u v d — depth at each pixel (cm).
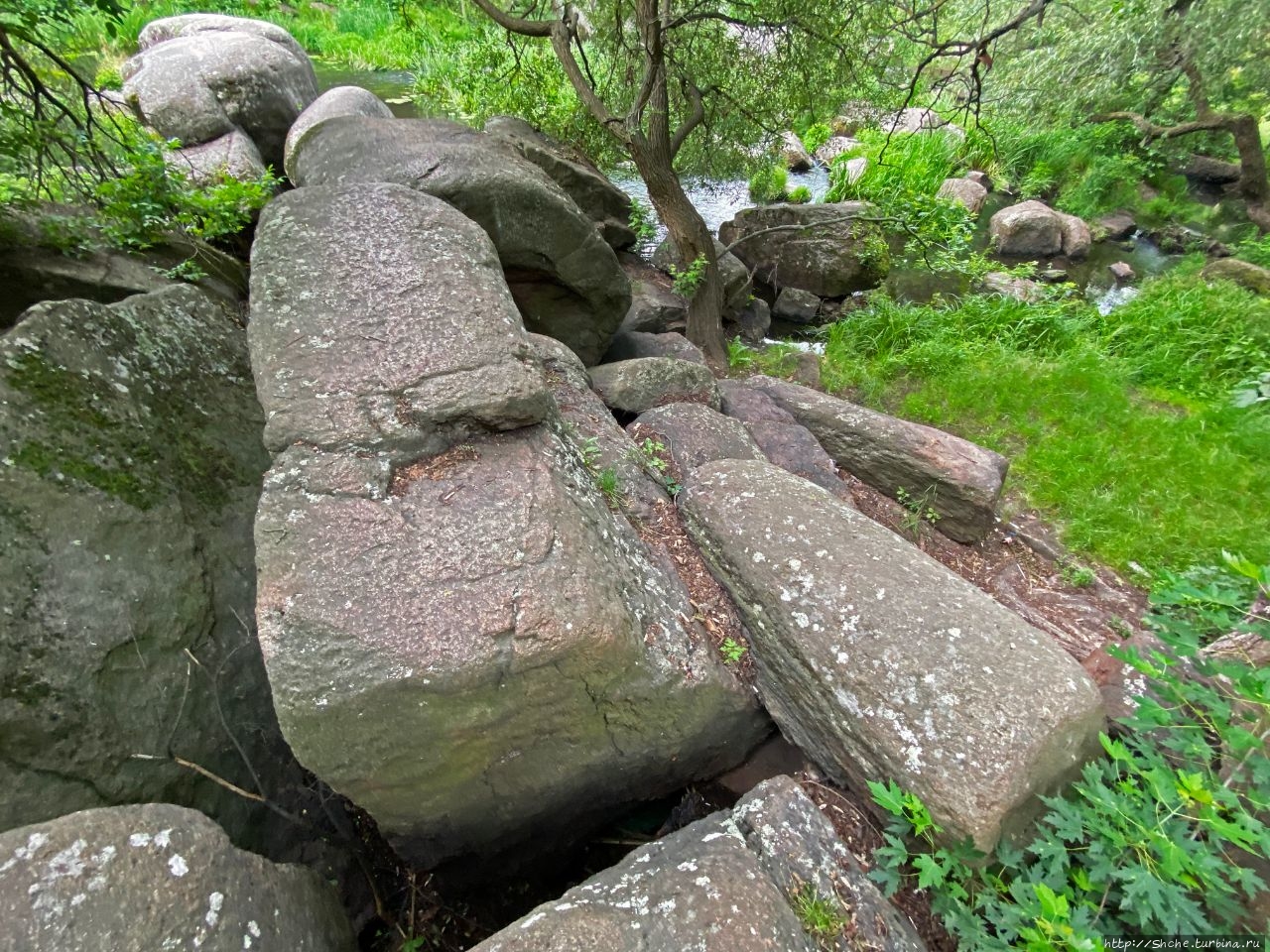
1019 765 150
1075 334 579
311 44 1167
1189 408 487
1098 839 138
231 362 273
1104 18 807
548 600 158
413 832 175
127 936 113
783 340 695
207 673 199
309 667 146
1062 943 116
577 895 135
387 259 225
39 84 302
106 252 294
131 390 220
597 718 173
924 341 571
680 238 536
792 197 970
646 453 276
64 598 170
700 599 216
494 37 679
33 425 184
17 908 110
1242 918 137
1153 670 154
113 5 280
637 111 461
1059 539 363
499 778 171
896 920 144
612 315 423
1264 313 575
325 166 361
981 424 470
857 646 178
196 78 545
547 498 181
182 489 219
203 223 329
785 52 543
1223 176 1089
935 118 1118
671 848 149
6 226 263
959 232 547
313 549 162
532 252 370
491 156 361
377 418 187
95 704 167
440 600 156
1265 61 904
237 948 123
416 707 150
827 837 156
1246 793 135
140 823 127
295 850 200
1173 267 884
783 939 129
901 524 356
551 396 224
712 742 201
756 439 351
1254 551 339
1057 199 1076
